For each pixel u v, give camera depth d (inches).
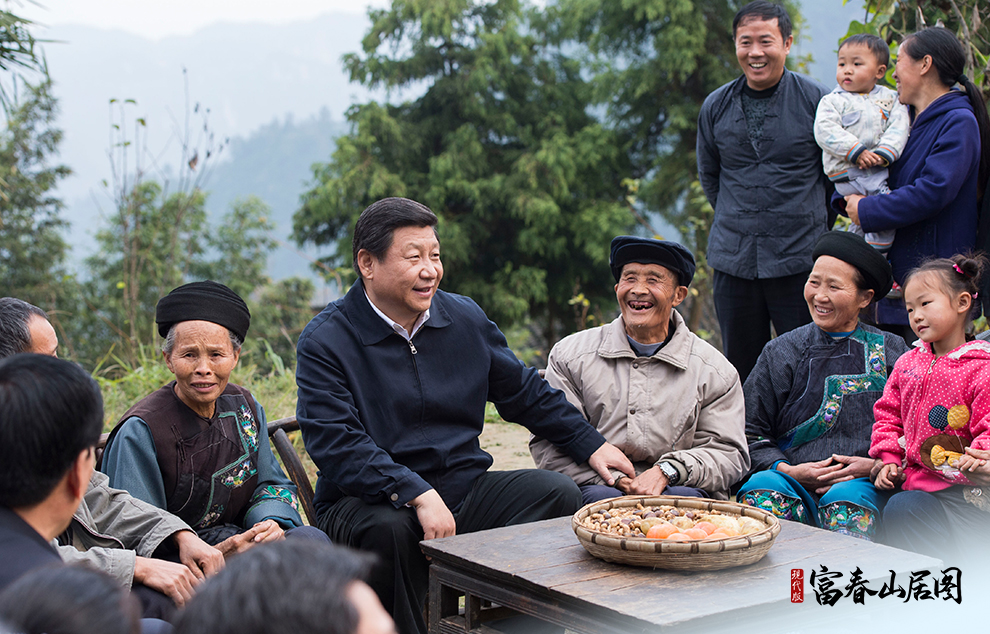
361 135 727.1
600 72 773.9
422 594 105.1
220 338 100.3
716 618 70.0
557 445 118.4
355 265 112.7
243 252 791.1
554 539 92.0
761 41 152.6
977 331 161.8
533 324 815.7
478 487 113.3
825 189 157.6
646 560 79.4
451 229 700.0
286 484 111.1
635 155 775.1
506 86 759.7
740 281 160.1
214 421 105.5
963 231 134.0
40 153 699.4
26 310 91.0
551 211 688.4
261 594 32.4
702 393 121.5
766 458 122.3
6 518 56.0
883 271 118.4
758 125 157.2
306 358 109.9
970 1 161.5
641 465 122.2
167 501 102.0
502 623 91.6
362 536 102.6
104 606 35.6
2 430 55.2
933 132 134.1
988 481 99.7
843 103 146.1
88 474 60.2
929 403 106.4
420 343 112.6
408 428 111.2
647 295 119.6
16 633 34.7
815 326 124.8
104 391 220.5
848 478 114.5
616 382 123.9
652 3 665.6
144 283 572.7
